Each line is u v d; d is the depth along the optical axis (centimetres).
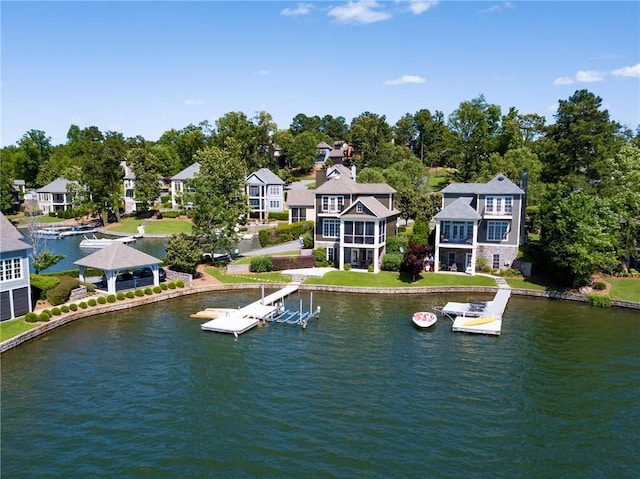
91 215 11762
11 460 2439
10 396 3089
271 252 7300
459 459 2481
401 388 3241
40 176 14425
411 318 4744
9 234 4394
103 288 5425
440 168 14650
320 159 16088
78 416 2858
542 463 2469
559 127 7400
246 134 13638
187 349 3897
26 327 4166
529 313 4947
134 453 2503
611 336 4266
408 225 8494
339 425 2778
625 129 9838
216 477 2317
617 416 2930
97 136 16925
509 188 6266
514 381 3362
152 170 11225
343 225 6328
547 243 5881
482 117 10850
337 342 4072
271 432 2702
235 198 7050
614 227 5659
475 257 6197
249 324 4403
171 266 6147
